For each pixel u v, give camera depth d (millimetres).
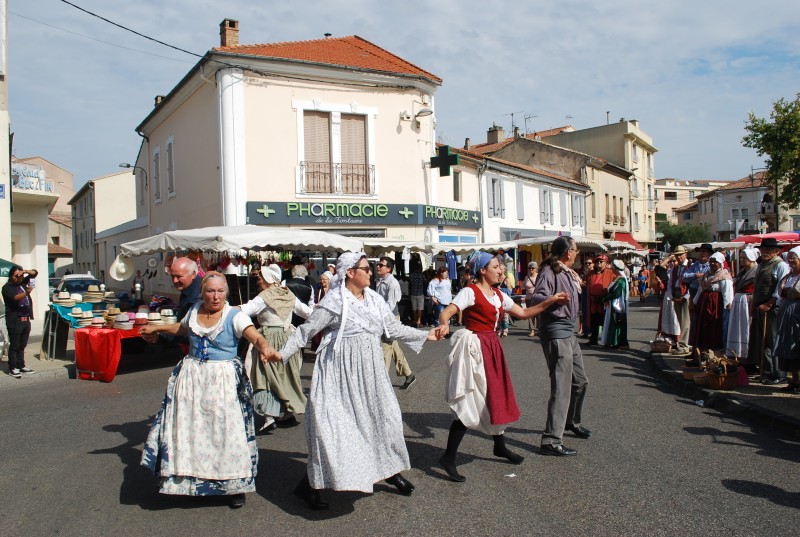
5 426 6574
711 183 95688
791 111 22656
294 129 17328
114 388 8672
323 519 4004
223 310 4203
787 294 6980
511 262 18125
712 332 8398
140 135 24938
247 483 4102
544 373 9211
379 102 18562
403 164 19000
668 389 7980
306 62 17078
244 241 10359
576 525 3812
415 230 19312
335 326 4195
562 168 35375
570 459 5117
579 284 5438
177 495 4445
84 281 22719
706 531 3688
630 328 15680
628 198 42594
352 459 3951
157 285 23516
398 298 10555
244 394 4215
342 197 17891
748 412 6402
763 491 4324
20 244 19062
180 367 4203
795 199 23359
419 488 4516
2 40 13719
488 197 24422
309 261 16453
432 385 8438
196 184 18719
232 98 16531
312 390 4129
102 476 4914
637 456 5172
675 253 10742
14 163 17359
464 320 4977
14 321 9406
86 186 39094
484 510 4086
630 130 42094
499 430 4891
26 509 4254
